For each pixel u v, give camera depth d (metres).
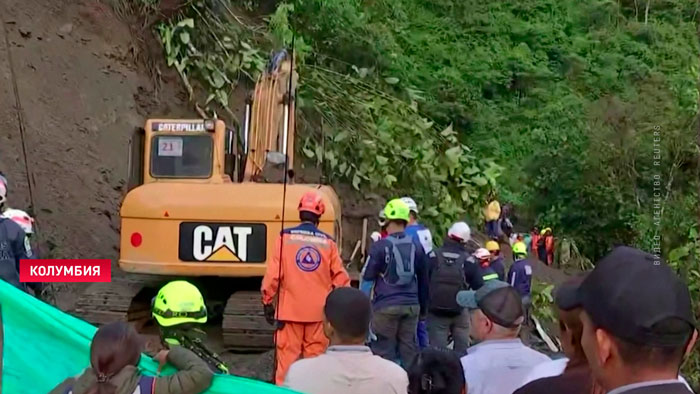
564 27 39.50
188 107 14.72
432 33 34.53
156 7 14.95
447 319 8.07
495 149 30.86
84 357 3.58
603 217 23.00
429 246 8.27
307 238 6.37
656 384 1.85
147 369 3.30
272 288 6.26
